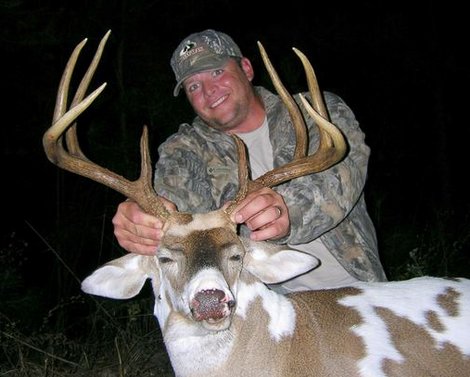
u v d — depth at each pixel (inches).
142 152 38.3
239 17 132.6
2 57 103.6
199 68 48.1
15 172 112.0
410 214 115.5
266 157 49.0
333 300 41.4
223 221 37.6
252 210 37.7
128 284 39.9
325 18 138.9
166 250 36.9
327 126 37.5
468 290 42.8
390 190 131.2
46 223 109.8
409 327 40.8
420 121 140.1
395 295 42.1
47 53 101.0
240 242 37.5
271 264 39.2
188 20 121.0
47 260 105.9
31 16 95.6
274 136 48.4
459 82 148.6
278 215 38.4
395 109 140.0
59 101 37.0
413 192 134.3
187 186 47.8
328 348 39.4
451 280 43.5
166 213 37.5
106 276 39.8
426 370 39.9
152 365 61.6
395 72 139.6
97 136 99.3
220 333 37.6
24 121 108.9
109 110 104.4
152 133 100.5
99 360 63.3
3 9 92.9
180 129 50.1
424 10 140.3
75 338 71.9
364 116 138.6
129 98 100.6
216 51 48.6
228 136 49.1
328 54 139.6
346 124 46.3
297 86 86.0
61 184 106.9
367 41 137.7
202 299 33.0
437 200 133.3
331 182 43.5
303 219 42.9
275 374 38.5
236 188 48.2
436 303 41.9
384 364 39.4
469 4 142.9
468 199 140.6
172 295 36.9
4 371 59.3
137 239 38.0
